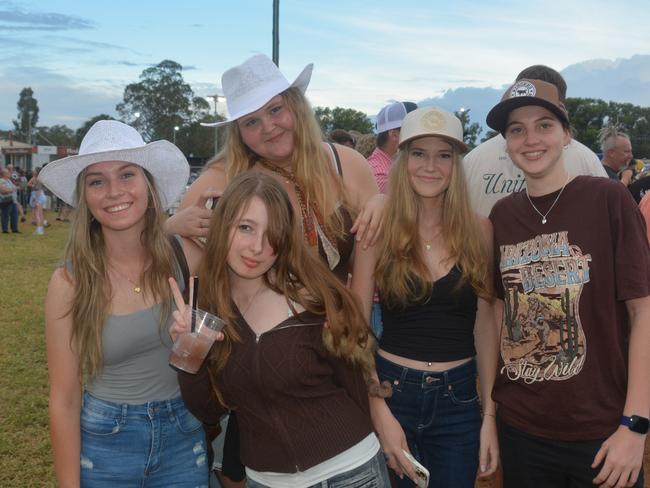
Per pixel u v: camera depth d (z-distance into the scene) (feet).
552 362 7.48
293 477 6.86
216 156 9.38
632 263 7.13
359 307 7.21
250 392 6.83
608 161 24.90
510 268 7.97
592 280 7.30
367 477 6.89
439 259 8.52
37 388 17.04
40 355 19.94
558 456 7.50
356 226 8.52
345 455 6.83
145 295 7.30
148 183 7.43
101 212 7.04
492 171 11.21
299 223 7.55
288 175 8.77
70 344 6.97
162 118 242.37
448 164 8.50
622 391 7.36
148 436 7.29
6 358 19.51
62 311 6.97
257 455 6.99
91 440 7.23
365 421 7.18
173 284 6.81
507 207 8.25
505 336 8.06
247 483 7.33
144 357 7.28
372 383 8.22
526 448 7.75
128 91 245.04
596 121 190.08
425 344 8.42
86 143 7.26
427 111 8.45
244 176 6.98
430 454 8.80
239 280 7.14
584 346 7.32
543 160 7.68
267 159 8.89
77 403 7.18
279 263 6.97
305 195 8.66
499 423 8.22
